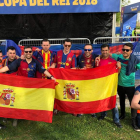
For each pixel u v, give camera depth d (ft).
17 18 24.66
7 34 25.12
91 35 25.16
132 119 12.99
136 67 12.75
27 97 11.87
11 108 11.98
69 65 13.55
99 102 12.85
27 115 11.91
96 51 17.43
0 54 13.14
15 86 11.89
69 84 12.64
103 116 14.19
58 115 15.05
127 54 12.37
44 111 11.74
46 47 13.48
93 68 12.54
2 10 23.41
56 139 11.63
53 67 13.78
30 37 25.23
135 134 12.32
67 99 12.73
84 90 12.71
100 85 12.76
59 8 23.57
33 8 23.50
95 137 11.88
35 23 24.86
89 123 13.71
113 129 12.84
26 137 11.93
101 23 24.81
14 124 13.32
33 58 12.70
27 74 12.41
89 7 23.56
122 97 13.91
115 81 12.89
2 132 12.55
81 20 24.81
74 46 17.99
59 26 24.99
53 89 11.62
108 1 23.35
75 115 14.74
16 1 23.25
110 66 12.67
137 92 9.32
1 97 12.03
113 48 17.58
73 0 23.32
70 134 12.22
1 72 12.00
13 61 12.57
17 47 17.29
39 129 12.92
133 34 50.67
